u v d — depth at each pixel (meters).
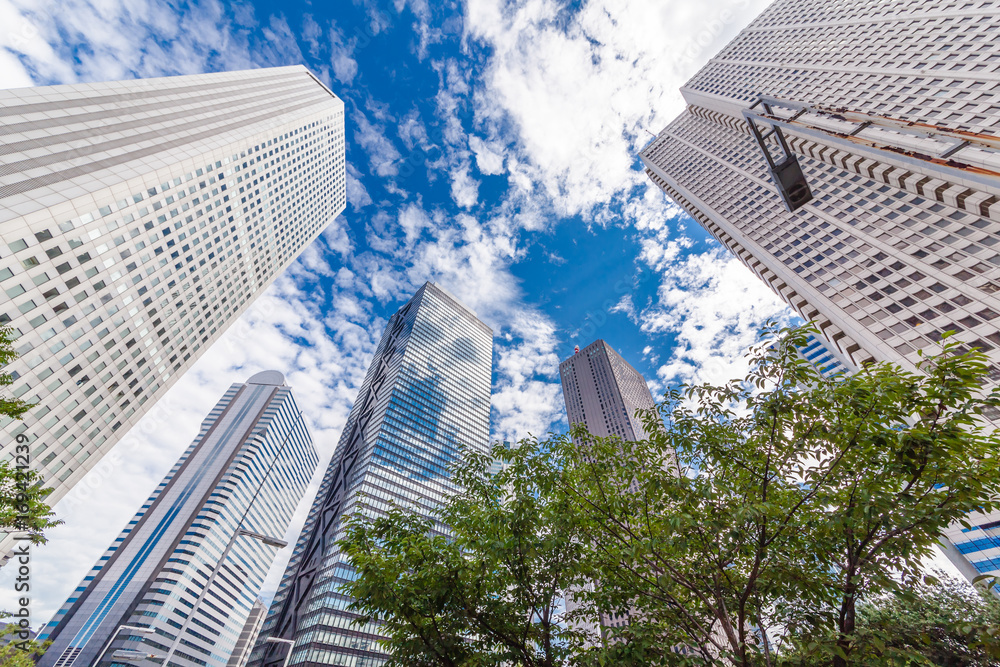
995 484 6.73
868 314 48.66
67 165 58.53
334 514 101.75
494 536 10.09
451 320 171.25
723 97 98.38
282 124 103.56
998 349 36.69
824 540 8.41
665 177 112.12
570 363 198.75
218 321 91.94
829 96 72.50
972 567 45.75
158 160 70.62
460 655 9.00
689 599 10.70
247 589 145.00
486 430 149.75
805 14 92.69
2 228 49.09
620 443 11.36
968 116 49.94
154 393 75.94
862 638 7.21
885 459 7.66
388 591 9.09
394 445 112.25
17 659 18.50
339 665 72.00
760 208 76.25
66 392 58.62
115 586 111.88
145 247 68.94
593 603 11.23
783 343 8.79
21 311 51.94
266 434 167.38
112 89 79.88
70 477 60.03
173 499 139.25
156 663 98.31
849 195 62.28
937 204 50.06
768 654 7.95
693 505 9.22
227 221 88.50
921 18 65.75
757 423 9.25
